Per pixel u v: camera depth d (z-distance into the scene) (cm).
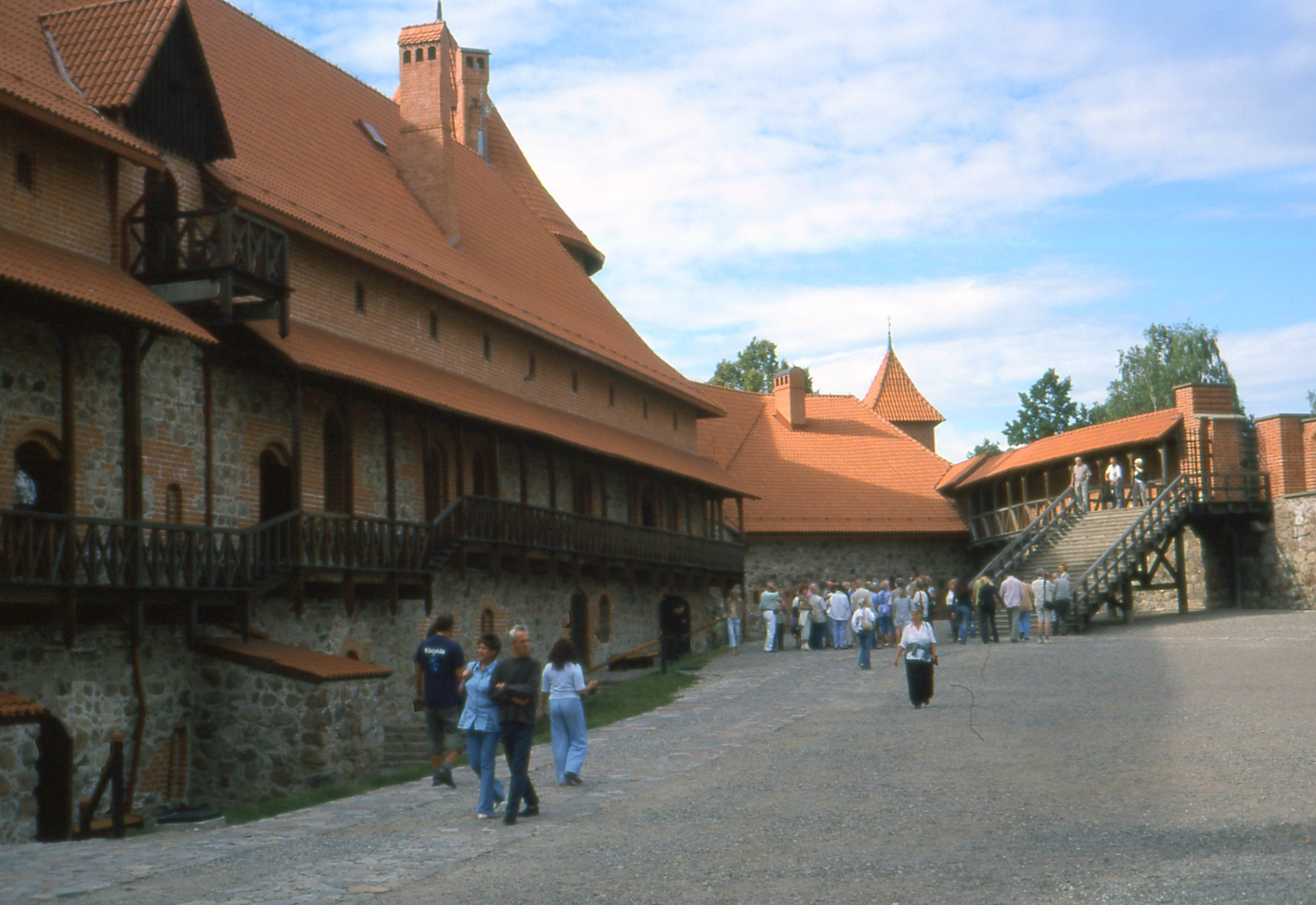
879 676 2797
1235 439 3997
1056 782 1427
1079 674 2509
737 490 4616
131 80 2042
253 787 1986
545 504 3394
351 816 1430
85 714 1831
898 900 930
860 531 5138
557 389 3625
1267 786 1352
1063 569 3472
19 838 1515
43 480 1869
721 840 1179
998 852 1083
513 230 4009
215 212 2009
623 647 3831
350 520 2322
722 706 2411
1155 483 4144
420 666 1666
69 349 1852
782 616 4016
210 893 1030
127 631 1919
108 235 2002
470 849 1183
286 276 2147
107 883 1095
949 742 1772
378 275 2772
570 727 1553
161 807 1964
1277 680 2281
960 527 5275
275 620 2239
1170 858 1038
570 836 1228
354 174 3081
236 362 2281
